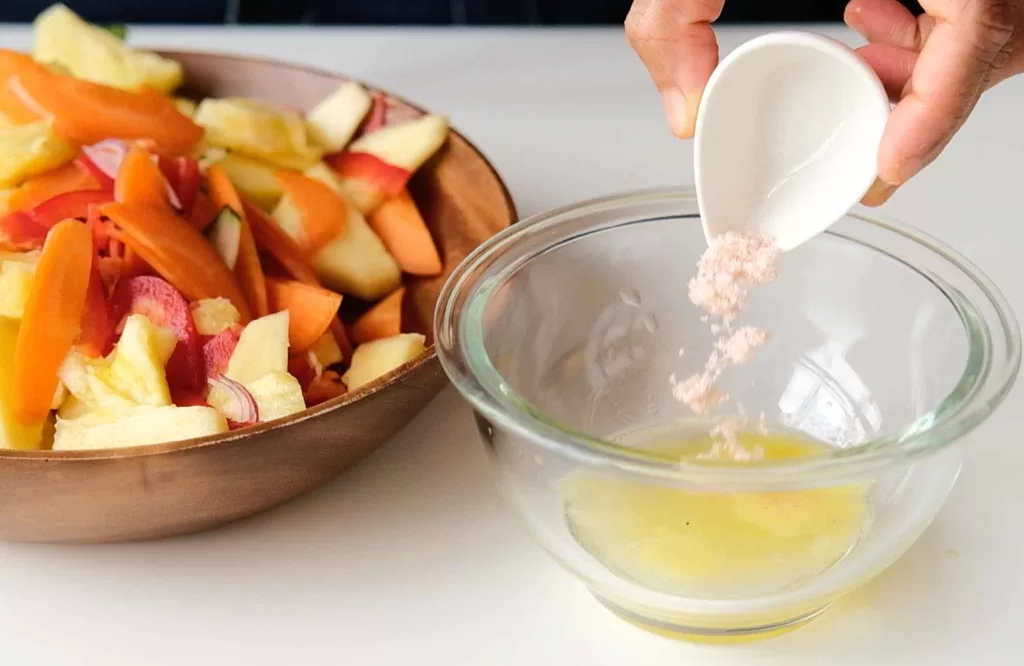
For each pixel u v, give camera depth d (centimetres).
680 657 50
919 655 50
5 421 55
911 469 48
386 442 58
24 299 58
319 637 51
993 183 78
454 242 70
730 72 49
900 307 53
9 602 52
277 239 66
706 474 44
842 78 49
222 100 73
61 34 75
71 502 50
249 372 58
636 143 83
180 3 106
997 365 47
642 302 57
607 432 55
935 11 47
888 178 49
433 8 108
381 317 66
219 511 52
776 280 56
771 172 51
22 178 65
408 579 53
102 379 57
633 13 55
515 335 53
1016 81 90
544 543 50
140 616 52
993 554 54
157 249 60
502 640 51
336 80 75
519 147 83
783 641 51
